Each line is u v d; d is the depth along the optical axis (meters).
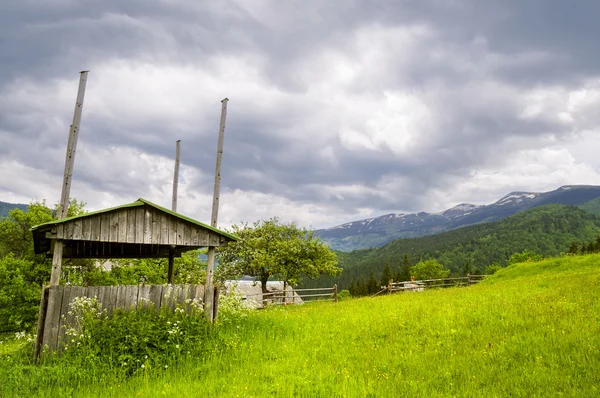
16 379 10.63
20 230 26.20
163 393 9.64
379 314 18.53
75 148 14.94
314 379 10.11
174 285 15.09
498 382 8.77
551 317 13.42
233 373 11.07
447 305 19.03
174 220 15.22
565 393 7.77
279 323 17.19
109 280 26.64
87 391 10.30
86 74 15.55
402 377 9.90
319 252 45.47
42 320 12.99
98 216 13.91
